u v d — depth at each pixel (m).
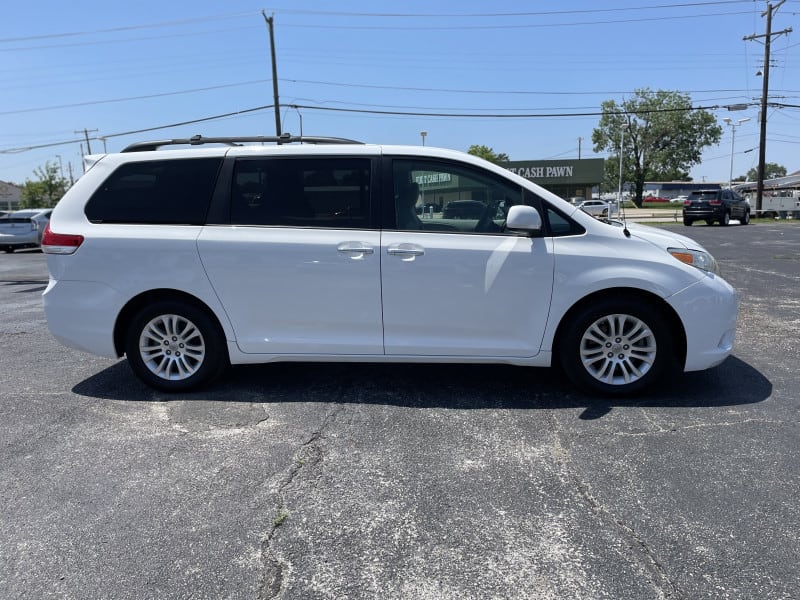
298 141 4.88
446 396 4.57
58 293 4.59
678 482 3.24
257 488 3.25
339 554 2.67
